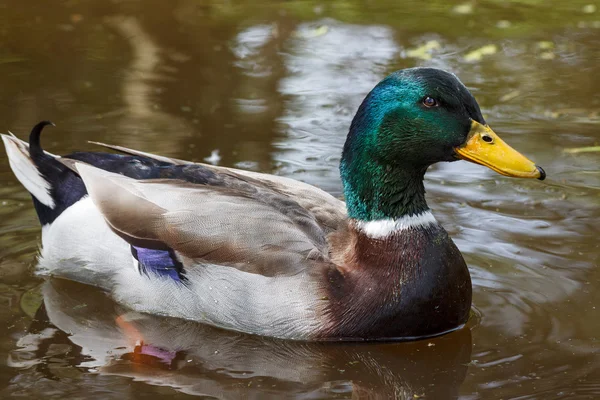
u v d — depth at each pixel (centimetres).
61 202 1088
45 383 874
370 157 963
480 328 986
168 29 1945
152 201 1010
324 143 1430
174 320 1012
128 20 1984
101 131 1451
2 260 1117
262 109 1560
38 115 1507
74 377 890
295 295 949
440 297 961
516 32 1988
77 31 1905
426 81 941
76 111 1527
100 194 1029
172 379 890
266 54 1825
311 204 1034
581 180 1324
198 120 1508
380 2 2178
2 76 1664
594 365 904
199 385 881
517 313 1010
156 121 1498
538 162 1382
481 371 904
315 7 2122
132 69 1723
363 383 894
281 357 939
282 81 1691
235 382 890
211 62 1775
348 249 983
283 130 1476
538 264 1106
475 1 2195
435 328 971
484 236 1173
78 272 1070
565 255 1124
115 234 1025
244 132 1465
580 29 2006
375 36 1947
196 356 939
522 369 904
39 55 1770
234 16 2044
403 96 944
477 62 1811
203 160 1358
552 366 905
